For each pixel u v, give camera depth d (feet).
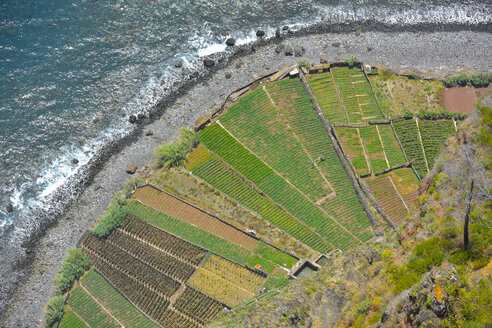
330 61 513.86
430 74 499.92
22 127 487.20
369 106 485.15
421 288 240.73
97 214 452.35
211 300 387.55
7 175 465.88
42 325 404.98
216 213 436.76
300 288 351.46
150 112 494.18
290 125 481.87
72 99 502.38
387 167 446.19
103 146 479.82
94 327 392.68
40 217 450.71
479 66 504.02
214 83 508.94
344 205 432.66
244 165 461.78
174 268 410.72
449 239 275.80
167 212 441.68
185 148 469.57
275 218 429.38
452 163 317.83
